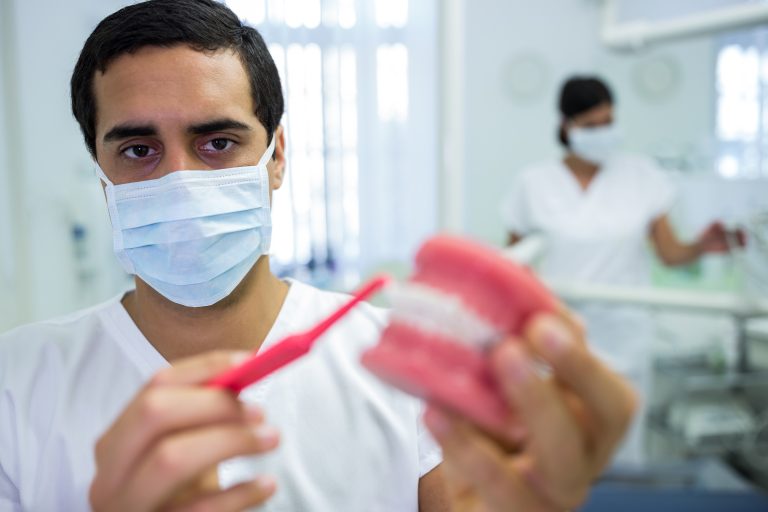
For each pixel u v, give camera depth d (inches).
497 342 13.0
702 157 97.1
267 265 29.6
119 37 23.9
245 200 27.1
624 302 69.9
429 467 27.6
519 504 13.6
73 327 28.7
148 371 27.4
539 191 79.5
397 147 70.6
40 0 56.4
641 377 78.8
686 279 86.7
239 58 25.6
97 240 65.1
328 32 66.7
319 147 68.2
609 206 76.8
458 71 60.1
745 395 78.9
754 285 67.6
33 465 25.7
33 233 56.9
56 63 58.1
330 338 29.2
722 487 58.2
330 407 27.5
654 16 95.7
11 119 53.2
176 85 24.2
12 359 27.4
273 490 15.3
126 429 13.7
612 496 54.9
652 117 98.6
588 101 72.4
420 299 13.1
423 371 12.8
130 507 13.6
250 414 14.8
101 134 25.6
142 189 26.1
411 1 68.7
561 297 72.1
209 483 16.1
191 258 26.2
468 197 99.0
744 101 95.2
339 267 70.7
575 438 12.4
